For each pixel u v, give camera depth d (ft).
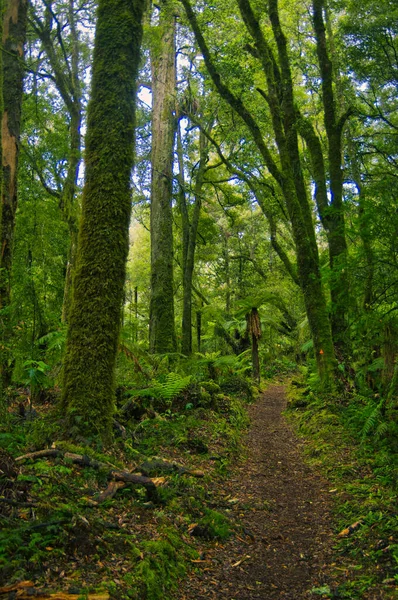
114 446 19.81
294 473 25.68
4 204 30.66
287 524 18.38
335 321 42.73
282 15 61.26
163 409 31.17
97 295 20.43
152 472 19.39
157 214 59.06
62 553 11.10
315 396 42.27
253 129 45.80
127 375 33.73
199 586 13.07
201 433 28.27
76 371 20.13
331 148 43.75
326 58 44.19
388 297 30.35
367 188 28.60
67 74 55.36
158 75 61.00
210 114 65.98
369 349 35.53
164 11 52.24
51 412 20.42
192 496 18.62
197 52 64.03
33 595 9.33
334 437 29.71
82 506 13.82
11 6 32.50
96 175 20.84
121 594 10.42
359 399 33.94
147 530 14.28
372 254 28.25
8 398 26.45
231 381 55.01
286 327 102.32
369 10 44.39
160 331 55.98
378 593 12.34
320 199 44.52
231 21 53.11
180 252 97.14
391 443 25.39
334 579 13.67
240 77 54.13
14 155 31.35
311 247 45.65
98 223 20.66
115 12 21.44
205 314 80.69
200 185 67.36
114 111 20.94
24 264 55.62
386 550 14.29
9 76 31.68
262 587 13.48
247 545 16.31
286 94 45.06
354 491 20.51
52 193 57.41
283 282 94.02
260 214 109.81
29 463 15.52
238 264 112.57
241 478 24.20
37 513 12.23
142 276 112.88
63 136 58.70
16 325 26.12
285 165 43.96
